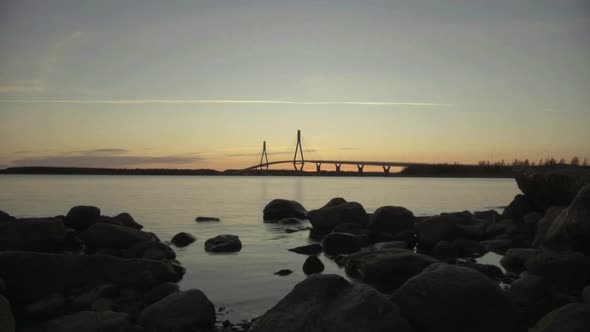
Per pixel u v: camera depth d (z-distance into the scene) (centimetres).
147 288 957
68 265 942
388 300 658
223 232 1912
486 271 1094
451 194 5250
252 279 1078
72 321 723
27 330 757
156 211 2884
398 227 1767
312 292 667
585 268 962
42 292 905
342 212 1928
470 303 677
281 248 1517
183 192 5384
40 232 1328
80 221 1673
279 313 643
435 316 673
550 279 969
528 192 1922
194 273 1136
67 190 5438
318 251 1444
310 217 1945
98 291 897
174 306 750
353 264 1130
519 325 688
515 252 1232
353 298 655
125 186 7006
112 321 715
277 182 10938
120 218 1817
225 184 8919
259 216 2605
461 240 1480
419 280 713
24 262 926
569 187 1675
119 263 973
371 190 6297
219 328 751
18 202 3475
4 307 699
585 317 586
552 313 622
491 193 5531
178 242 1594
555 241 1195
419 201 4009
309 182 11119
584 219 1173
